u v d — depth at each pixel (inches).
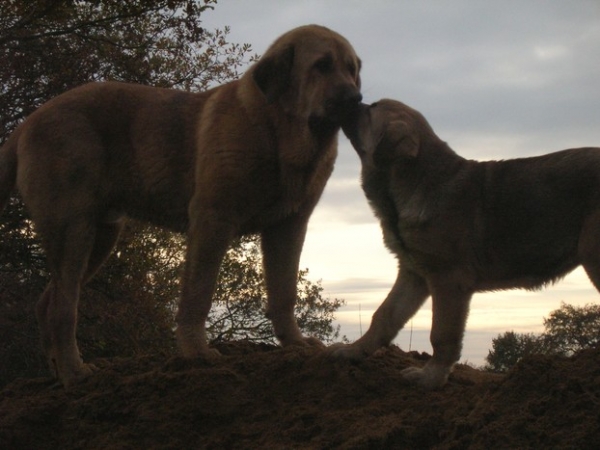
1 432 129.7
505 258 126.0
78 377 138.4
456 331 123.7
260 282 290.0
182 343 137.8
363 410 120.8
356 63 142.7
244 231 143.6
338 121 134.4
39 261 246.1
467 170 127.5
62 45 259.4
